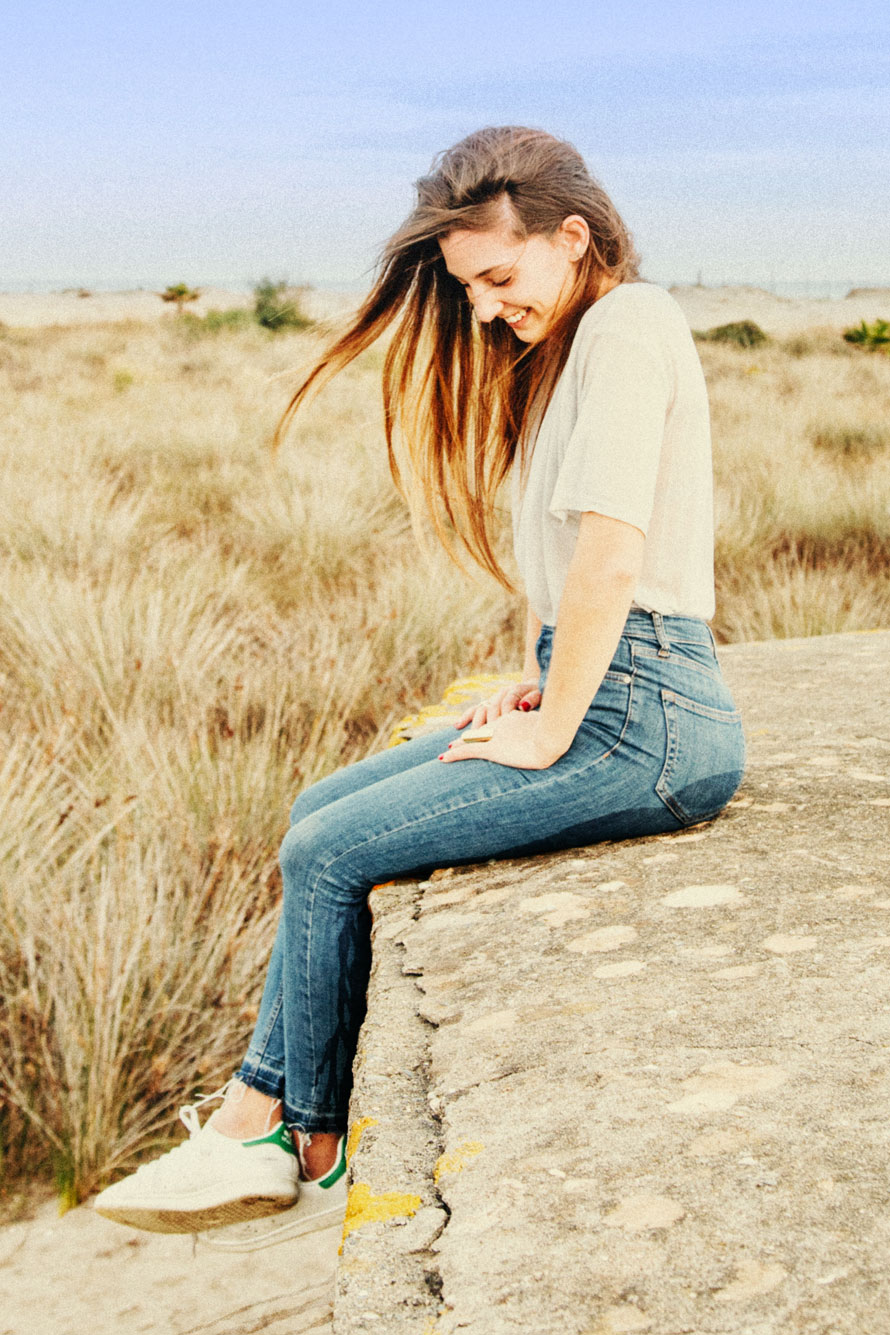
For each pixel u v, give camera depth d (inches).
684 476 54.6
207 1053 96.5
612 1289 29.6
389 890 61.0
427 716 102.6
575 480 50.3
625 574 50.4
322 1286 78.7
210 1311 76.7
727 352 685.3
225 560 217.6
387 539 230.5
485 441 63.5
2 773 120.3
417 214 53.8
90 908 106.5
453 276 58.8
